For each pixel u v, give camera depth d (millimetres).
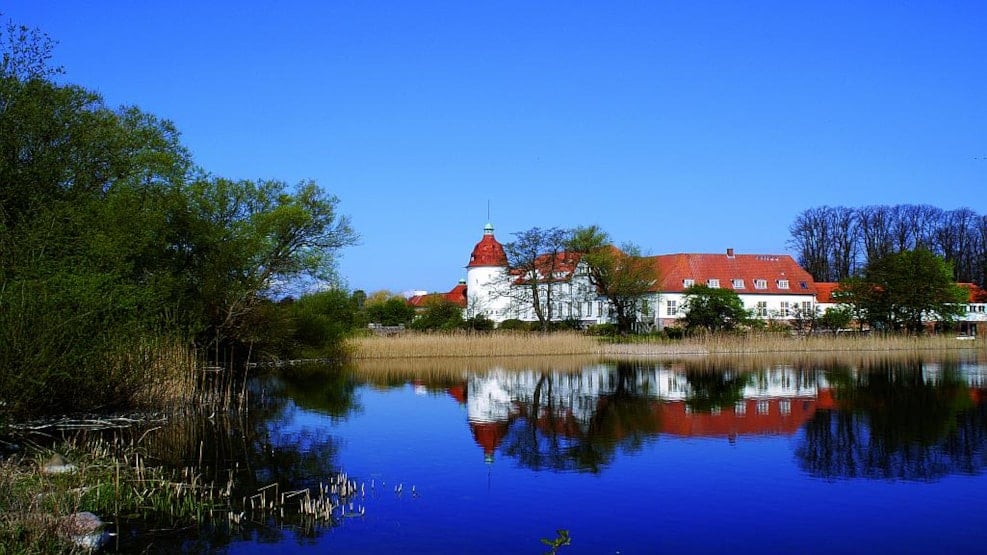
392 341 55469
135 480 15234
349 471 17328
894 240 99250
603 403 29109
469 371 44250
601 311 88000
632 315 75938
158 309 26078
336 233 38875
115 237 24219
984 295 90812
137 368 22781
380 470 17438
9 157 24781
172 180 31781
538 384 36469
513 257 75312
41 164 25078
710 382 36844
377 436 21828
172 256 31031
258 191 35844
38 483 13617
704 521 13633
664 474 17062
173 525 12906
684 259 93125
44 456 16188
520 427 23484
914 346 63188
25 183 24453
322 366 47781
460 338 57562
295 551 11844
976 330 79750
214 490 15383
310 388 34594
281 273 37000
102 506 13672
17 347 17156
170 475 16500
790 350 60844
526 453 19422
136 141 30672
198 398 27922
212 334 33406
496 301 106625
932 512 14125
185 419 24453
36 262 19672
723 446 20266
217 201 33906
